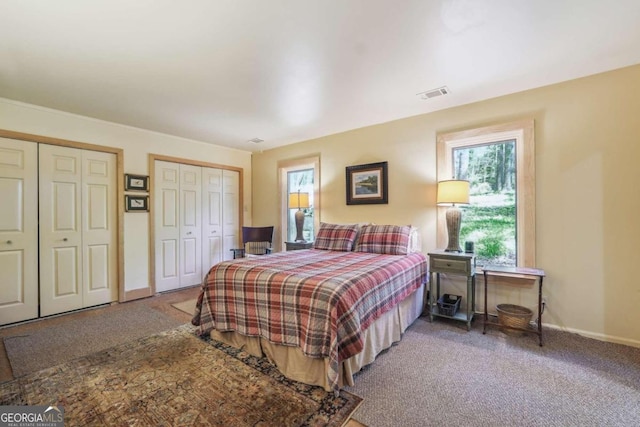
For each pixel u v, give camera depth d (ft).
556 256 8.21
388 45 6.30
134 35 5.85
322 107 9.93
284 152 15.23
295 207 13.84
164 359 6.78
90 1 4.85
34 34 5.77
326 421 4.76
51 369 6.34
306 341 5.56
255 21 5.47
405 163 11.02
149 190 12.46
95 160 11.01
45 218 9.86
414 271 8.86
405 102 9.51
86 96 8.89
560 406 5.07
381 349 6.88
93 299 10.87
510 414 4.89
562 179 8.11
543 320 8.41
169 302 11.57
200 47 6.32
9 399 5.32
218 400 5.28
